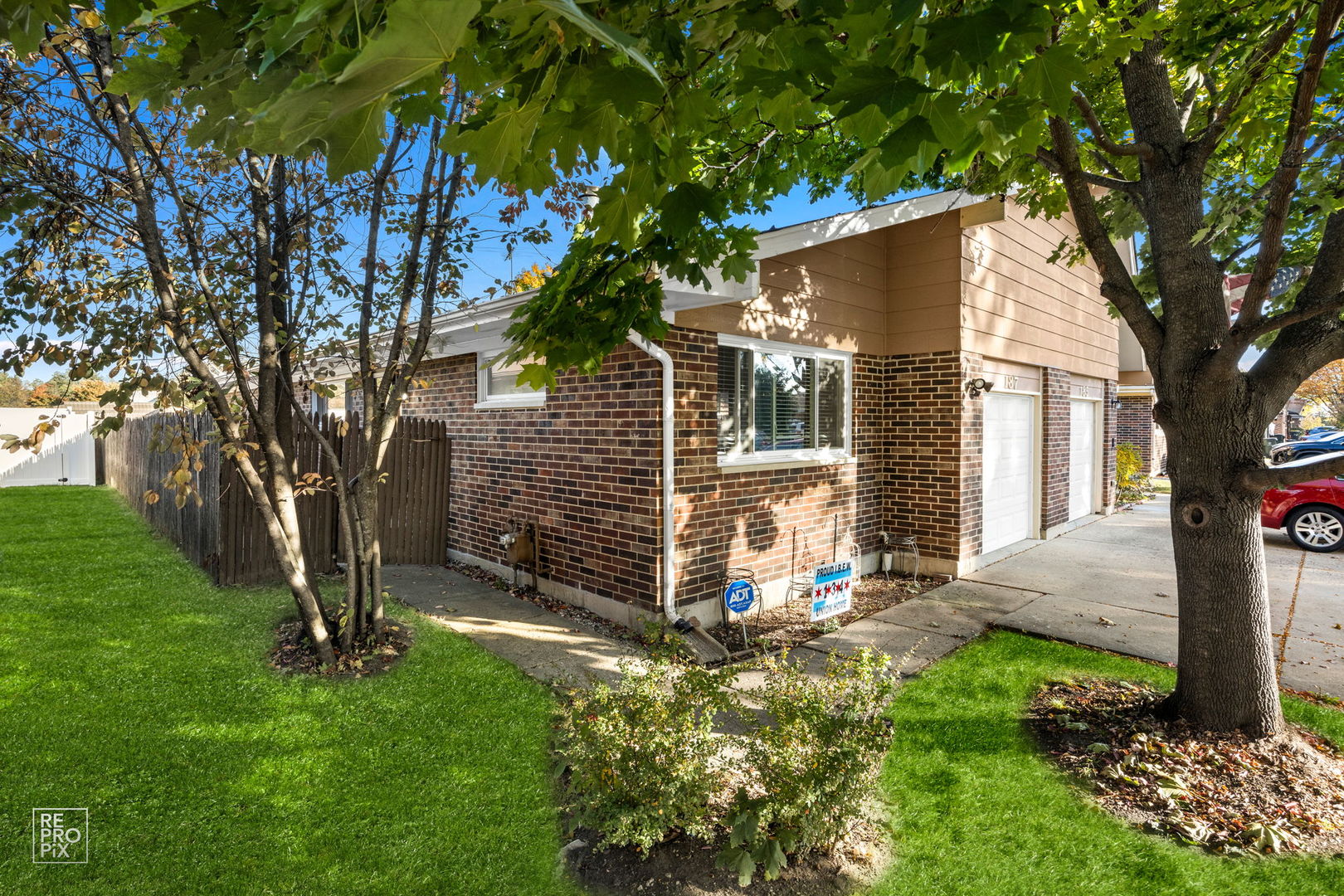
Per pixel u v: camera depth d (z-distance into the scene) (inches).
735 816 106.7
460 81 58.0
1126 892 103.7
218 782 125.4
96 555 295.3
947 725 157.6
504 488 292.5
